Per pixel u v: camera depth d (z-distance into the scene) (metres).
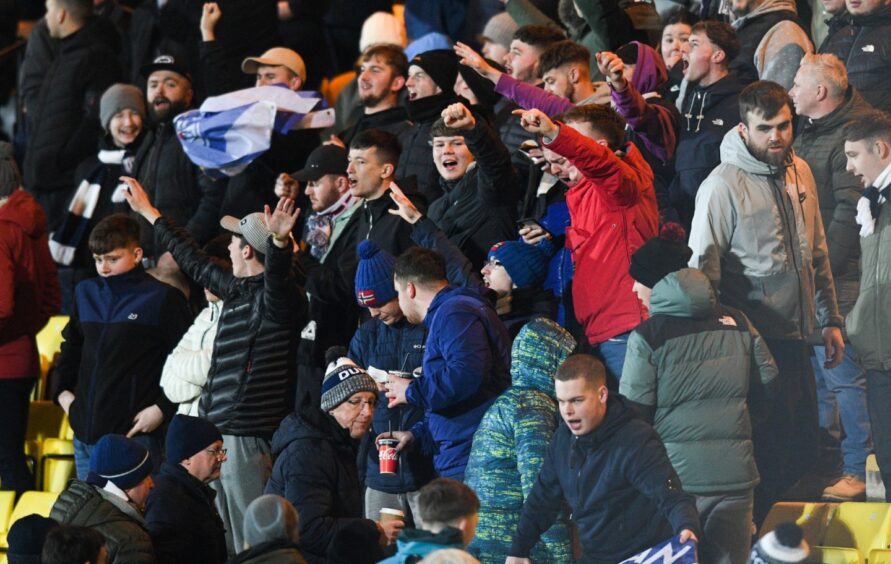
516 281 22.86
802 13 25.84
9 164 29.70
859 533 20.48
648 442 19.20
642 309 22.48
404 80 30.08
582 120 23.11
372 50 29.98
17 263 29.22
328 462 20.80
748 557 21.08
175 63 32.09
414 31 36.12
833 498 22.31
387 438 21.92
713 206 23.42
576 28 29.89
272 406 24.78
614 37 28.11
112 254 27.28
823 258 22.83
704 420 21.11
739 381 21.11
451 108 23.25
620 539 19.47
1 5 42.50
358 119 31.23
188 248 26.14
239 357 24.80
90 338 27.36
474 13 34.69
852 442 22.52
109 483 21.56
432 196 27.44
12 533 19.95
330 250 26.78
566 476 19.77
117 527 20.89
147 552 20.84
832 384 22.80
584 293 22.88
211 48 32.53
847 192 22.58
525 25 31.14
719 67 24.61
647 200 22.98
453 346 21.12
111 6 40.47
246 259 25.16
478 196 24.77
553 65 26.12
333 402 20.88
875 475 22.33
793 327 22.91
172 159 31.41
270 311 24.47
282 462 20.86
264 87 30.30
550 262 23.16
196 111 29.83
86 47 35.97
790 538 17.36
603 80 28.91
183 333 27.38
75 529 18.78
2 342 28.95
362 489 23.25
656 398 21.38
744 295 23.27
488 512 20.67
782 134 22.88
